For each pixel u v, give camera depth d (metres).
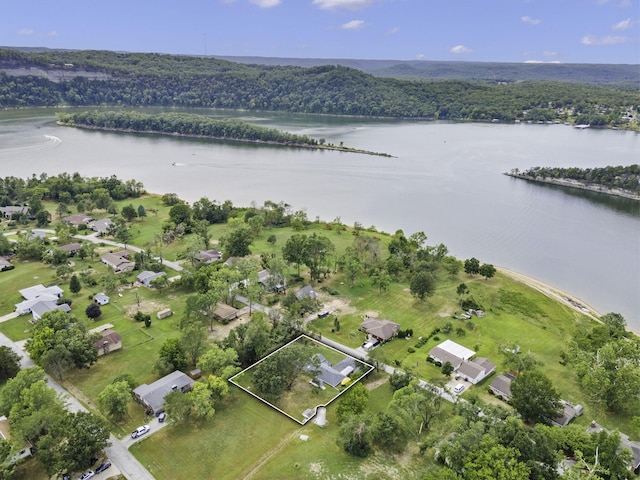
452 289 119.69
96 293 110.75
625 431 70.00
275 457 62.06
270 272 114.81
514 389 71.50
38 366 78.12
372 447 63.88
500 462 54.69
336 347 91.31
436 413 68.00
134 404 73.00
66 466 56.38
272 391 72.88
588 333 95.88
